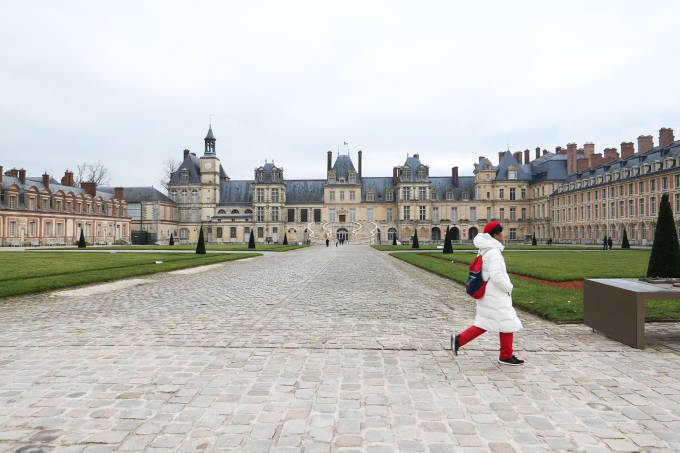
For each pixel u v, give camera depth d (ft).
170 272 70.28
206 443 13.11
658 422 14.53
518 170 287.89
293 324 29.78
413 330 28.02
